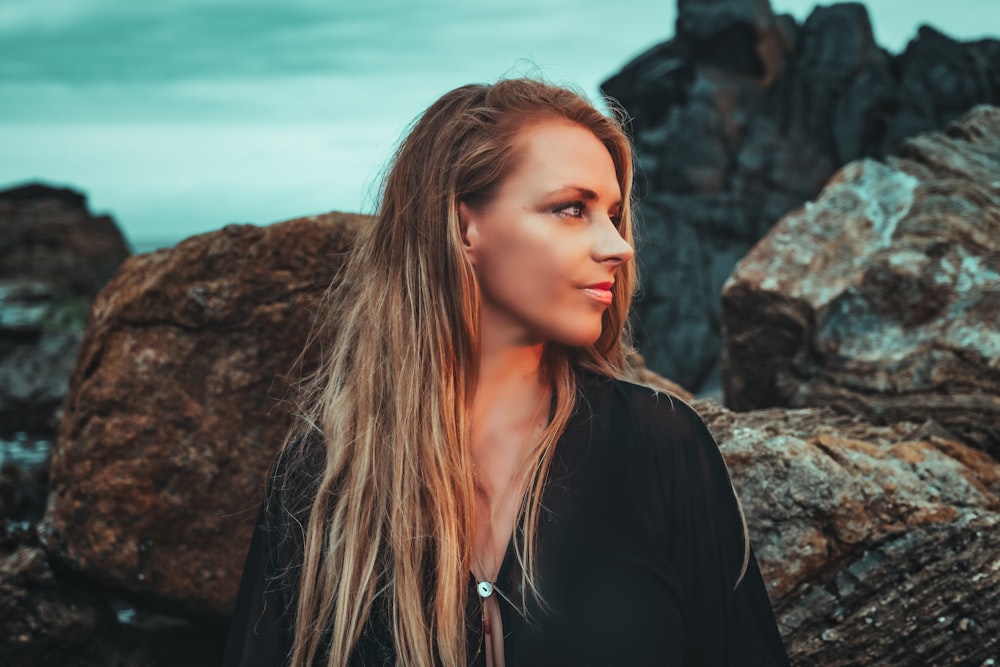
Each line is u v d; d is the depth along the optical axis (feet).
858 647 7.66
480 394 5.89
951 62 30.55
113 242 62.13
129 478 9.87
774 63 33.96
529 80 5.86
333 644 5.75
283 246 9.46
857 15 33.71
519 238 5.42
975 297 9.44
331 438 6.17
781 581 7.79
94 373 10.07
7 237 56.24
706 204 32.50
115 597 10.41
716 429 8.45
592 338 5.51
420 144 6.00
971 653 7.47
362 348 6.21
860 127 32.40
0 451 22.38
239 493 9.78
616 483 5.62
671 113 33.99
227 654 6.11
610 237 5.40
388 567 5.87
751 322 10.46
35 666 10.09
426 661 5.56
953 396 9.12
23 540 10.69
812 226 10.67
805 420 9.42
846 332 9.86
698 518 5.71
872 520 7.78
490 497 5.78
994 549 7.54
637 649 5.27
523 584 5.39
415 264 5.97
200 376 9.75
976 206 10.11
